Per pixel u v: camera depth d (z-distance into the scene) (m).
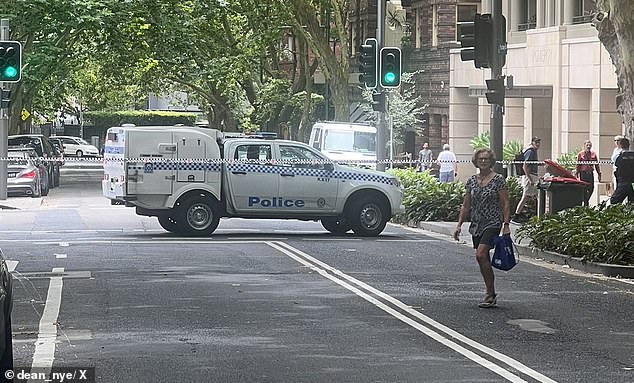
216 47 53.09
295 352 11.42
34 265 18.98
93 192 44.44
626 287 16.94
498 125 24.19
